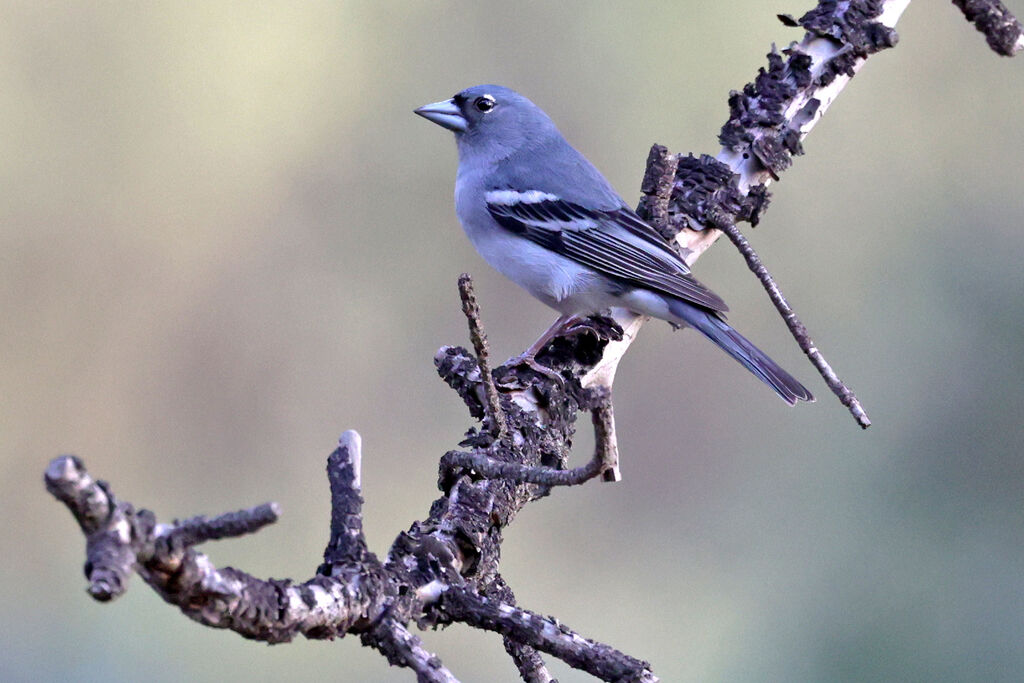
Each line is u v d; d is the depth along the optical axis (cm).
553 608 1331
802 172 1400
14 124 1570
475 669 1198
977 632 1058
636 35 1511
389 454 1474
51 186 1568
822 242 1386
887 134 1407
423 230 1561
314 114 1605
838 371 1307
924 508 1167
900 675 1056
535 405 612
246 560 1323
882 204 1392
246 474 1512
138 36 1605
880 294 1351
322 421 1502
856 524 1192
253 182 1588
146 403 1532
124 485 1509
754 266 662
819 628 1130
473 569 490
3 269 1539
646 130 1511
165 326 1557
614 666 411
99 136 1586
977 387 1231
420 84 1588
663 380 1430
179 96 1600
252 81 1609
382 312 1543
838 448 1254
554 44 1539
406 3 1596
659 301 799
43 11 1573
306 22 1617
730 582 1310
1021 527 1123
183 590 327
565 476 438
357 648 1130
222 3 1611
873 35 721
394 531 1451
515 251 889
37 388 1520
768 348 1371
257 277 1565
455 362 623
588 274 855
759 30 1486
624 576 1354
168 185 1586
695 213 731
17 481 1491
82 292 1549
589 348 674
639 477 1395
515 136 920
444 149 1567
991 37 737
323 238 1577
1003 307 1279
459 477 511
